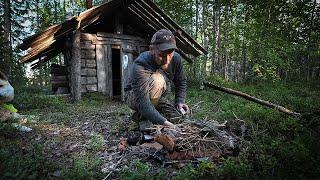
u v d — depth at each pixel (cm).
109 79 1189
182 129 390
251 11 2188
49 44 972
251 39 1891
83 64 1112
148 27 1273
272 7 2131
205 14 2475
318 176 292
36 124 586
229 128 432
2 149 375
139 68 412
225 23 2316
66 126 575
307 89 1405
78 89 1041
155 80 422
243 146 381
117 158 371
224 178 291
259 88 1372
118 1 1109
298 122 465
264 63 1816
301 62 2692
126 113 691
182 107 469
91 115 694
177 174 306
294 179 286
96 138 447
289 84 1672
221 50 2364
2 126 490
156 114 404
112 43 1192
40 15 3073
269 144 388
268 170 303
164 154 357
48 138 479
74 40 1038
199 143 365
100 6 1023
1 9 2316
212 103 802
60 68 1221
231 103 735
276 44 1797
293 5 2164
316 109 560
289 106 755
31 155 377
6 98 575
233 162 304
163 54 404
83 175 309
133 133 425
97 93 1130
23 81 1933
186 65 2212
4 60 1293
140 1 1060
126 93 479
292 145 341
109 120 616
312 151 341
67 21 906
